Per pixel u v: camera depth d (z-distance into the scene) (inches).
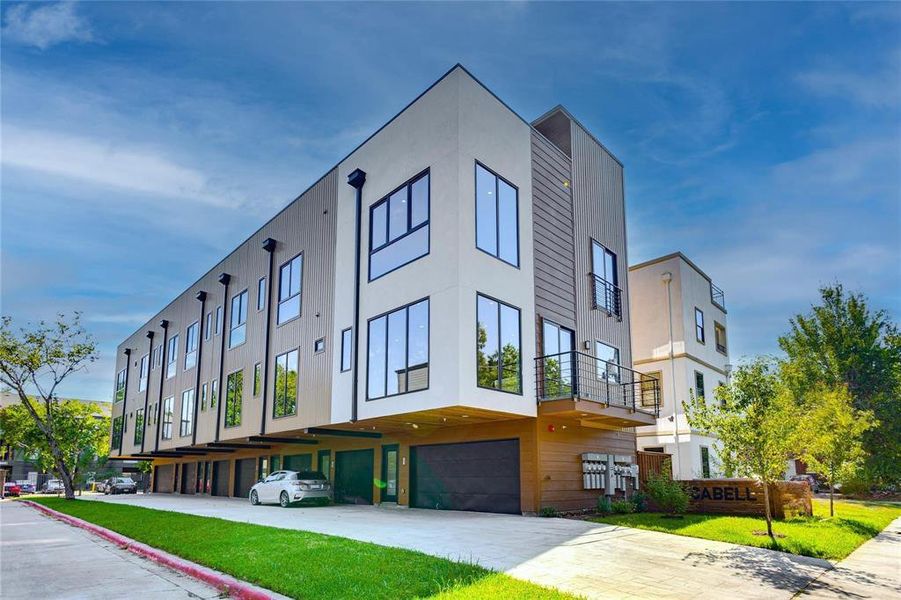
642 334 1007.6
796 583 294.7
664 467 671.8
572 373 655.8
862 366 1079.0
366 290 665.0
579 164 768.3
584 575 299.6
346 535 423.2
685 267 1003.9
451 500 665.6
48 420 1228.5
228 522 512.4
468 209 563.8
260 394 869.2
